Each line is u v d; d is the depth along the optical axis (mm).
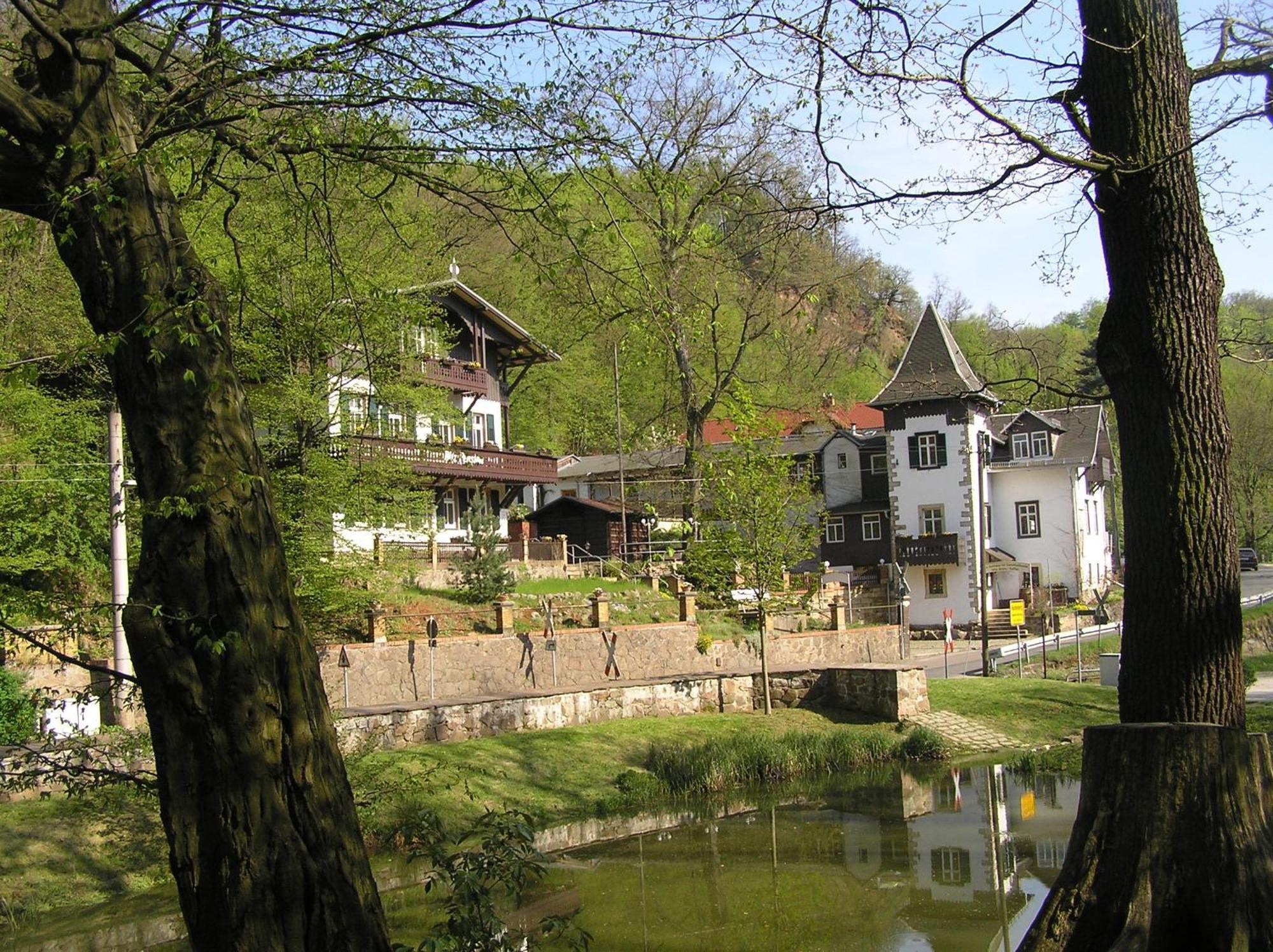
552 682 26219
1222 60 7281
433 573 31484
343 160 6961
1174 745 5594
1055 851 15516
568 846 16453
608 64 6578
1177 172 6793
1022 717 27109
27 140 5309
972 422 51312
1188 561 6562
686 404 34219
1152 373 6734
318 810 5012
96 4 5562
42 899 13000
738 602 28156
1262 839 5512
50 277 20109
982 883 13961
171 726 4988
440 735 21516
